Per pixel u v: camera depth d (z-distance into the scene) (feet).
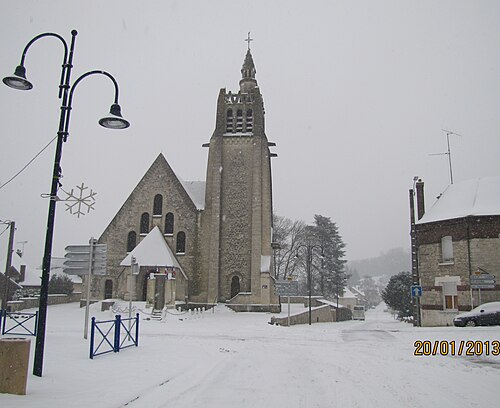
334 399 31.01
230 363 45.78
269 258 149.48
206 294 149.28
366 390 33.83
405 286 186.70
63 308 144.87
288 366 44.39
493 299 101.96
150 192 156.66
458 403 30.19
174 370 40.68
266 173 156.35
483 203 109.19
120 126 44.09
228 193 156.04
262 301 144.56
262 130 161.17
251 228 152.66
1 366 30.96
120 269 152.05
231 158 158.92
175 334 77.92
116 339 50.52
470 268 104.94
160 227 153.89
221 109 160.97
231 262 151.33
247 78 171.53
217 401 30.07
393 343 66.28
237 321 116.57
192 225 153.79
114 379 36.19
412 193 127.75
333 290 260.83
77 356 47.01
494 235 104.06
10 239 102.42
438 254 111.86
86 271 60.75
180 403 29.30
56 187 39.32
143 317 112.78
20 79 39.83
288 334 81.46
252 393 32.58
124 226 155.22
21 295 172.65
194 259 151.74
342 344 65.05
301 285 276.21
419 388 34.68
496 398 31.73
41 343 37.11
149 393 31.99
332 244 266.16
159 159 158.61
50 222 38.65
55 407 27.50
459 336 70.95
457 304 107.24
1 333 66.54
